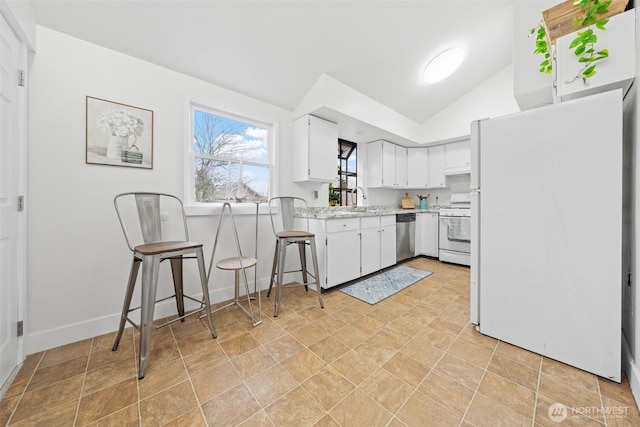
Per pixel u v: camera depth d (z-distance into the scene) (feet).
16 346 4.42
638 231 3.77
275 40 6.62
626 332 4.41
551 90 6.00
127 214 5.94
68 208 5.23
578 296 4.28
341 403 3.60
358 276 9.31
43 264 4.98
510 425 3.21
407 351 4.89
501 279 5.15
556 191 4.47
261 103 8.36
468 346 5.04
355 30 6.94
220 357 4.73
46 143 4.98
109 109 5.67
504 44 8.93
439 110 12.21
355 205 13.12
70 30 5.16
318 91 8.25
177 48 6.14
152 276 4.48
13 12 4.03
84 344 5.21
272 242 8.77
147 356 4.25
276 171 8.79
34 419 3.35
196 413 3.44
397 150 13.29
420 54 8.43
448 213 11.98
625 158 4.53
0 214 4.02
